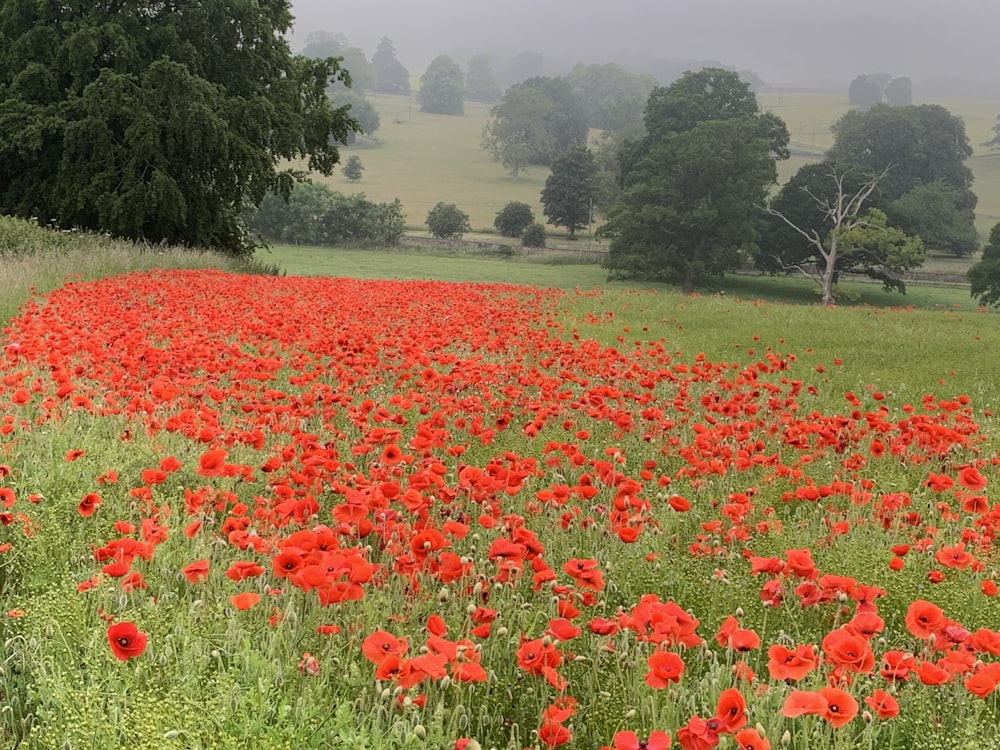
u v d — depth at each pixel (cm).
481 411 783
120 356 862
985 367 1481
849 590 412
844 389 1256
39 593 406
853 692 361
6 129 3303
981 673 327
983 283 6788
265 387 917
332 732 300
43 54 3478
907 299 7375
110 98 3231
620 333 1783
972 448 823
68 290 1479
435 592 422
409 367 997
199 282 1978
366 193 14350
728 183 7200
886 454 801
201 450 637
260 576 412
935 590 476
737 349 1634
